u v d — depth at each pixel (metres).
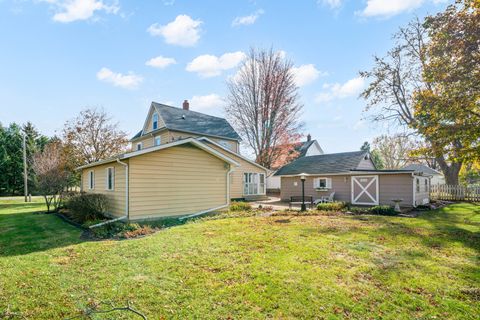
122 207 10.33
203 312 3.24
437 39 9.13
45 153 20.53
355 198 17.06
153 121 23.34
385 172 15.61
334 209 12.88
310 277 4.29
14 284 3.99
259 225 8.86
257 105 27.44
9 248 6.14
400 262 5.09
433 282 4.17
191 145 11.89
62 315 3.16
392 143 35.84
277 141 26.98
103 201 10.98
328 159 20.34
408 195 14.97
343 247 6.09
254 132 27.62
